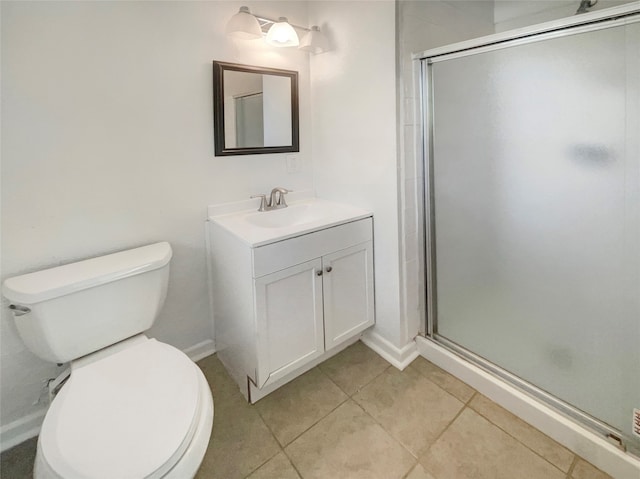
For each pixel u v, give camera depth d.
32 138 1.31
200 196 1.77
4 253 1.31
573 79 1.15
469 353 1.71
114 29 1.43
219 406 1.60
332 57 1.90
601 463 1.25
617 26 1.03
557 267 1.31
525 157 1.32
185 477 0.88
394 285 1.80
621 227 1.12
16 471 1.31
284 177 2.06
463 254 1.64
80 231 1.46
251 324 1.50
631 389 1.19
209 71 1.71
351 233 1.76
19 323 1.21
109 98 1.46
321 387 1.71
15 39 1.24
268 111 1.92
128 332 1.38
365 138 1.79
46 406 1.50
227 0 1.72
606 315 1.21
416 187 1.75
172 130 1.64
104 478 0.80
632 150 1.06
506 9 2.13
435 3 1.74
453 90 1.51
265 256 1.45
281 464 1.32
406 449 1.37
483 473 1.26
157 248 1.56
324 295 1.70
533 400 1.45
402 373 1.79
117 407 0.99
